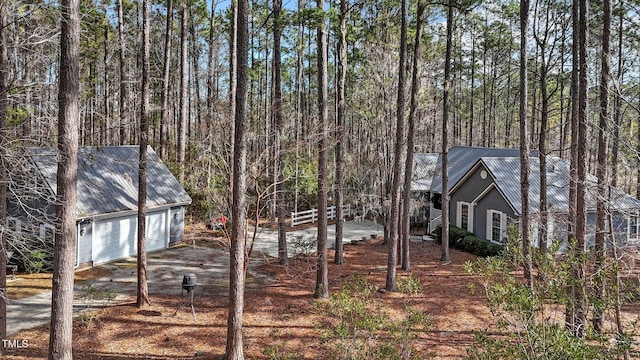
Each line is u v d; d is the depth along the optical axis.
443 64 24.72
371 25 19.44
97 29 21.94
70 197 8.24
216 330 11.59
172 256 19.69
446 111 18.92
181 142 25.64
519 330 5.83
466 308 13.37
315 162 25.33
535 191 20.27
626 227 17.44
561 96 24.83
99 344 10.56
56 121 9.95
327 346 10.54
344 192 25.97
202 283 15.58
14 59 10.01
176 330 11.49
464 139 46.59
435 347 10.59
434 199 26.95
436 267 18.45
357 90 20.30
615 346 5.85
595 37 17.38
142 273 12.96
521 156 14.01
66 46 8.11
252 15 30.03
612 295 6.14
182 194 22.30
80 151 19.59
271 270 17.50
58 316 8.16
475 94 38.94
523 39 14.07
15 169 9.52
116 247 19.09
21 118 10.47
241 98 9.83
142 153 12.82
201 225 25.66
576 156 13.61
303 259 19.44
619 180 16.83
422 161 27.55
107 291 13.70
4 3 8.91
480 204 22.33
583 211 10.66
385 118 19.48
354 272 17.42
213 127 15.33
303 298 14.08
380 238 24.91
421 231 27.77
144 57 12.77
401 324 7.86
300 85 31.69
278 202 18.66
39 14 9.64
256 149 16.16
